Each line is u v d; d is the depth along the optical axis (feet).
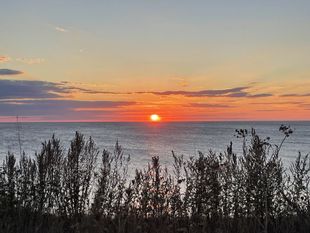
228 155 23.50
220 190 21.84
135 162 105.70
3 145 174.60
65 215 22.07
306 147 217.97
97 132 565.94
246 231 20.13
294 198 22.33
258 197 21.08
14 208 21.35
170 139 341.82
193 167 23.03
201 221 20.62
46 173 23.56
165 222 19.70
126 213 20.20
